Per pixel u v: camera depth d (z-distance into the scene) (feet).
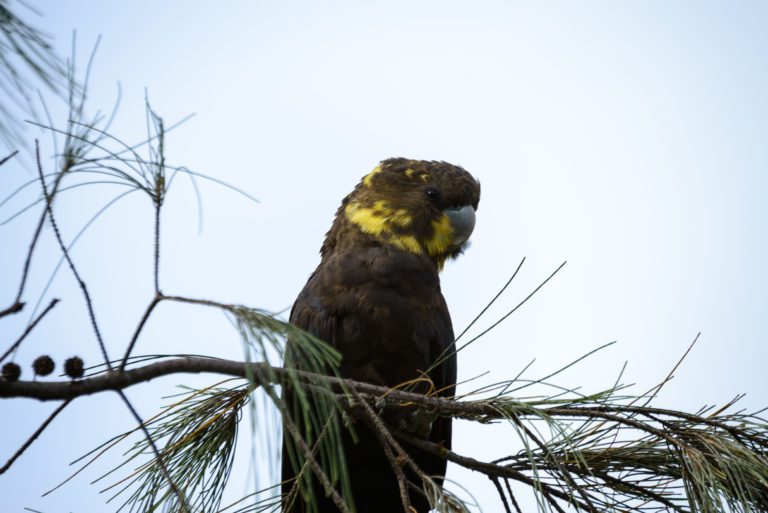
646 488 21.02
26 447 15.69
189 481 21.49
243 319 15.51
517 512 22.04
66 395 15.80
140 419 16.21
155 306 16.20
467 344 21.44
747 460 18.72
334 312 30.19
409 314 30.40
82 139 15.87
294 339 15.58
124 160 16.11
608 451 21.24
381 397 21.26
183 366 17.19
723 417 19.85
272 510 22.57
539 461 21.63
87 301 15.90
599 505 20.48
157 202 16.21
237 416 22.59
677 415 19.65
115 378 16.26
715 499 18.22
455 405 20.18
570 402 19.81
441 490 17.90
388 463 30.04
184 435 21.84
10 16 14.12
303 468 15.72
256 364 17.63
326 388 16.37
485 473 22.31
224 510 20.13
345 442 29.04
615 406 19.81
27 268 15.06
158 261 16.21
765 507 19.58
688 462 19.42
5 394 15.34
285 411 15.72
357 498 31.30
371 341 30.17
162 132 16.29
